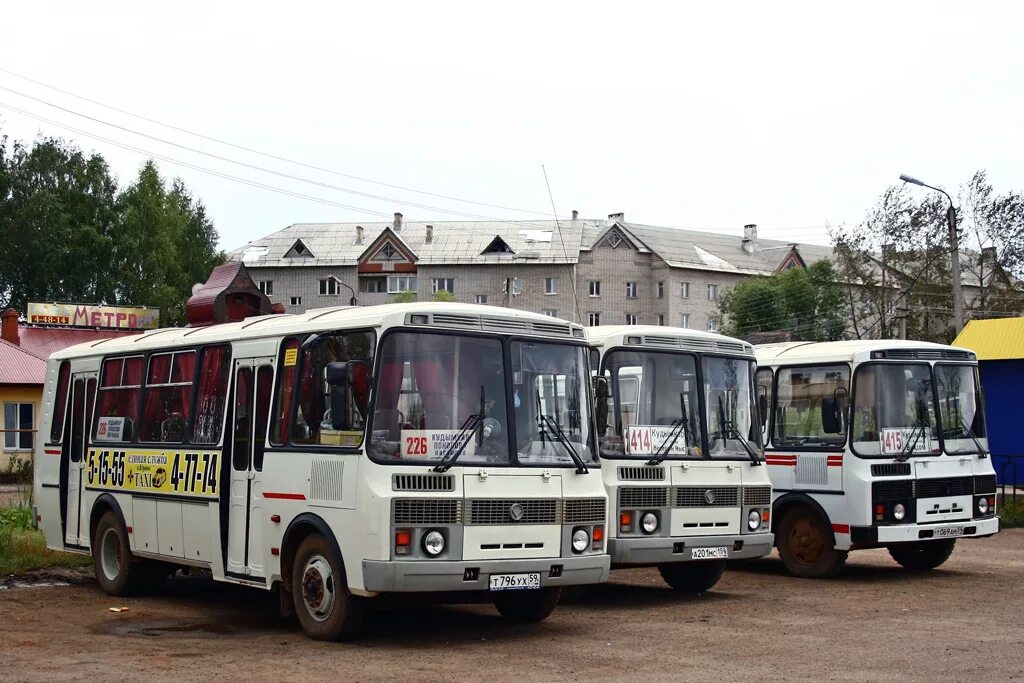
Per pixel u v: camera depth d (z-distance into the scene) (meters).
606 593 14.97
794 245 99.00
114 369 15.09
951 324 59.31
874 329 67.00
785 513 16.92
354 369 10.44
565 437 11.21
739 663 9.86
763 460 14.83
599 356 13.92
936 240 58.28
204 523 12.70
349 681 8.94
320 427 10.99
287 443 11.41
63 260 69.00
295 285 94.56
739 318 81.69
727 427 14.62
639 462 13.65
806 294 79.31
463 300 91.56
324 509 10.73
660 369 14.23
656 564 13.65
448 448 10.44
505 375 10.93
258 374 12.16
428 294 92.00
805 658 10.12
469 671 9.41
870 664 9.82
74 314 51.12
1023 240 56.62
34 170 70.31
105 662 9.72
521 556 10.65
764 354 17.66
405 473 10.17
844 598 14.34
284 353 11.77
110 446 14.77
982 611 13.13
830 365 16.55
